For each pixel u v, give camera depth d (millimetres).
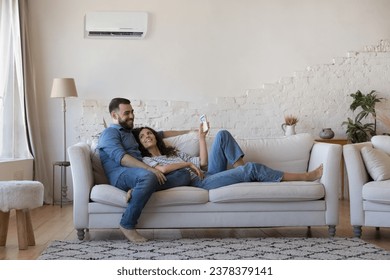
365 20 7340
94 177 4629
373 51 7352
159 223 4352
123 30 7051
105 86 7133
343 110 7344
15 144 6633
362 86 7352
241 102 7242
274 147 4965
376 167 4473
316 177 4500
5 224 4172
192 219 4359
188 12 7184
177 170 4492
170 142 4926
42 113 7090
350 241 4258
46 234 4762
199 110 7215
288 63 7293
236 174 4469
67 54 7098
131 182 4332
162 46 7172
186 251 3875
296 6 7293
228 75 7238
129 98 7156
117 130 4617
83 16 7094
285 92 7289
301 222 4418
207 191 4398
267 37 7270
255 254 3756
